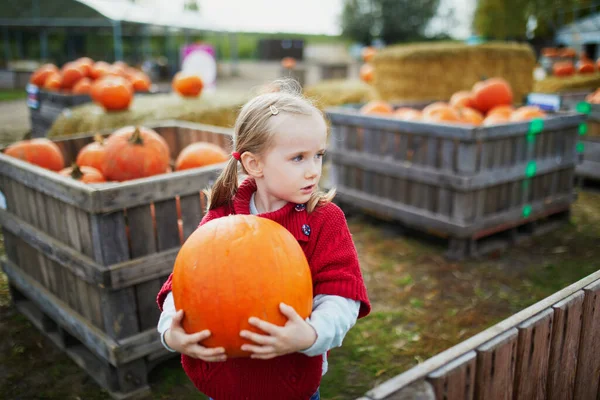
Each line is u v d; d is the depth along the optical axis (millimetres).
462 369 1442
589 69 14125
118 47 20406
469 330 3418
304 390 1521
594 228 5227
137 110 7320
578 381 1983
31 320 3594
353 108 6496
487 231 4562
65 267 2969
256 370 1487
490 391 1572
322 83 14773
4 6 20578
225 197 1661
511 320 1660
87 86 9031
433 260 4516
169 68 24250
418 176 4707
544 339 1732
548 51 20312
